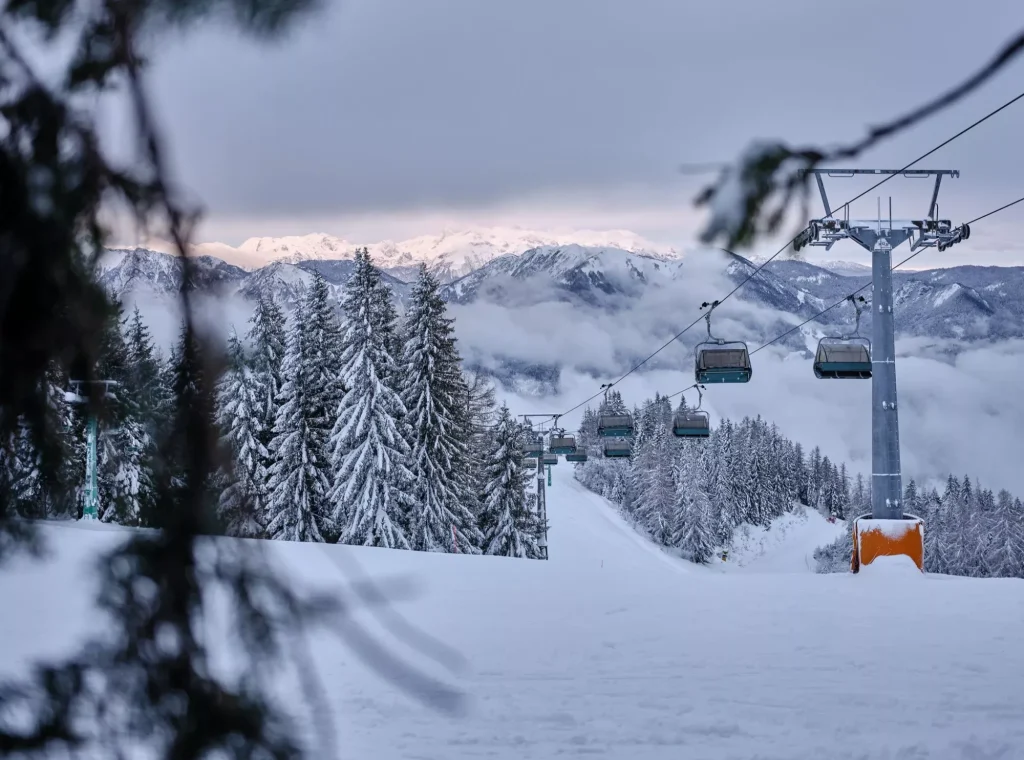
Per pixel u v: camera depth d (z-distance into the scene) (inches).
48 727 51.8
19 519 55.7
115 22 50.4
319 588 55.2
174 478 52.7
